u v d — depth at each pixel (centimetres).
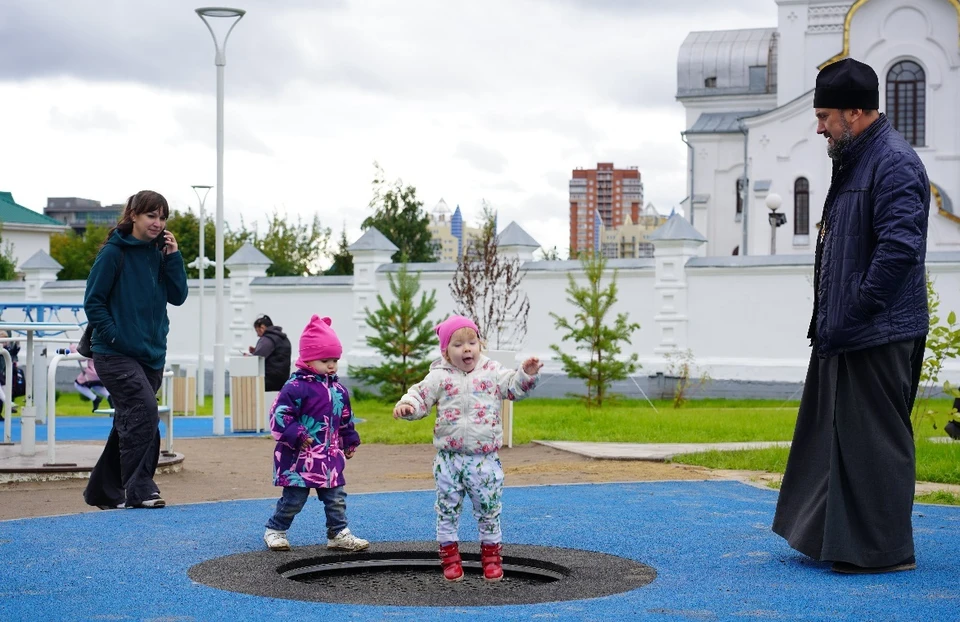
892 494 698
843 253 708
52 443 1230
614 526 888
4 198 6950
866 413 701
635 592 648
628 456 1416
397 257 4722
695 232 2898
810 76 5041
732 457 1388
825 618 584
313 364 775
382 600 628
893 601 622
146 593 643
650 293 2923
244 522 910
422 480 1259
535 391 2998
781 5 5044
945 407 2319
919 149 4528
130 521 916
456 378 707
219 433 2044
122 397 991
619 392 2884
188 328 3562
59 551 777
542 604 617
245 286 3397
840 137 722
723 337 2859
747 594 642
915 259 688
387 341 2669
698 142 5450
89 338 1015
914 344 715
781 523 743
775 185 4722
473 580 723
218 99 2183
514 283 2906
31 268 3644
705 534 848
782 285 2806
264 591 646
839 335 700
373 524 905
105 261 991
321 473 767
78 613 596
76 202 15538
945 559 743
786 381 2791
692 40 6022
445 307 3144
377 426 2027
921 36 4525
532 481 1208
